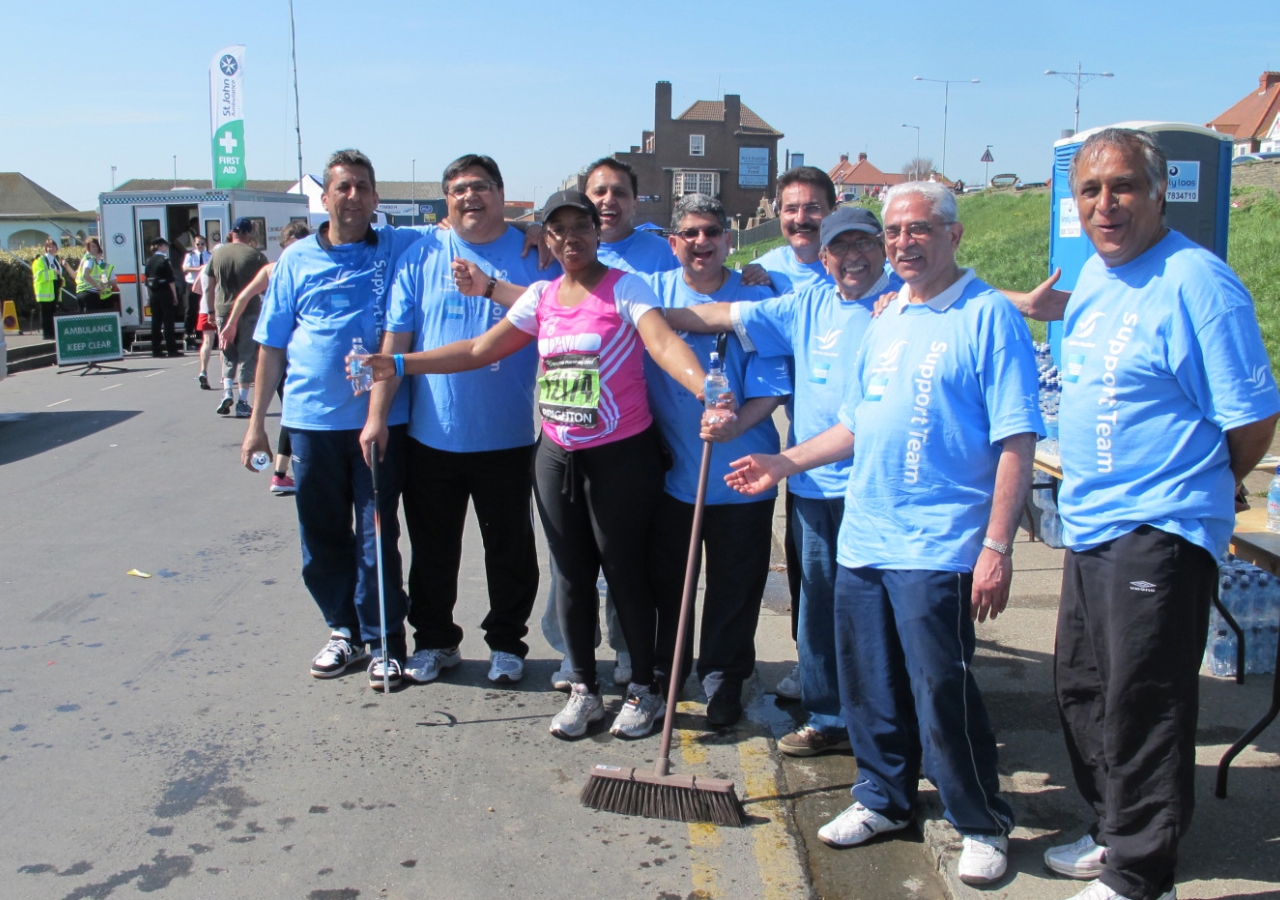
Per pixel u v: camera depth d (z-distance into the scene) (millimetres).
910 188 2771
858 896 2883
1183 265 2459
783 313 3508
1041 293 3787
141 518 6961
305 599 5375
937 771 2842
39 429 10406
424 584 4301
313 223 22000
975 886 2818
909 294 2918
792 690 4121
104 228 19047
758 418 3553
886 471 2871
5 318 21188
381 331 4199
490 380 4016
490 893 2912
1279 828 3043
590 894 2906
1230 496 2521
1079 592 2773
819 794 3438
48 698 4188
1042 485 5500
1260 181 22844
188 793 3451
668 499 3756
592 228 3455
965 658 2832
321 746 3779
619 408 3535
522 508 4191
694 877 2975
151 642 4789
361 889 2932
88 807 3365
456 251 4051
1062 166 6012
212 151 23078
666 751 3352
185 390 13188
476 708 4098
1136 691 2508
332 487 4250
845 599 3021
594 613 3848
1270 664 4129
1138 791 2535
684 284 3746
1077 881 2828
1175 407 2494
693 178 73312
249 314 10758
